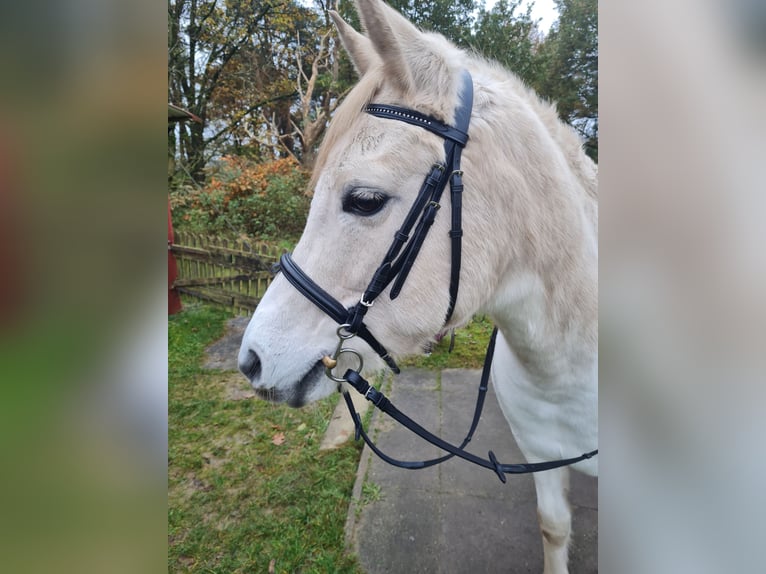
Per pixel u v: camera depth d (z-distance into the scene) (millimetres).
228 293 5488
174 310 5531
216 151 10672
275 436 3049
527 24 7742
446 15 7676
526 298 1164
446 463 2635
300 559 2088
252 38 10477
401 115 1028
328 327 1137
